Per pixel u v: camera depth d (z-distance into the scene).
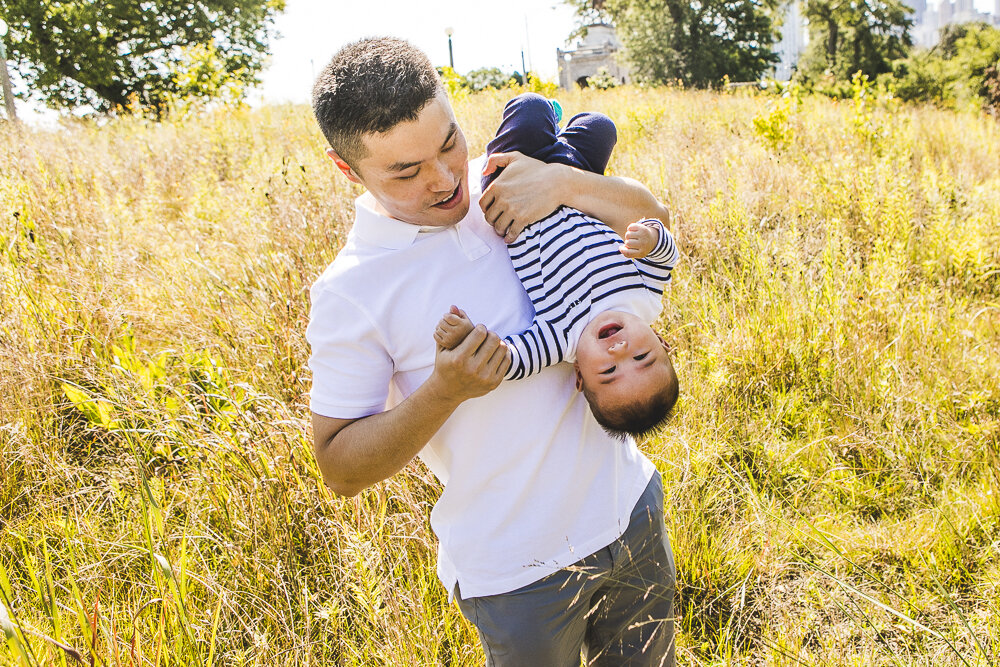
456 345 1.27
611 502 1.56
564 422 1.50
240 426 2.84
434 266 1.43
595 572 1.52
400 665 2.07
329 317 1.43
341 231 4.35
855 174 5.54
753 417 3.43
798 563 2.62
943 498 2.91
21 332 3.50
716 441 3.15
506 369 1.30
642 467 1.69
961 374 3.53
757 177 5.99
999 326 4.01
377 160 1.30
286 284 3.79
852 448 3.27
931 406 3.36
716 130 9.03
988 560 2.66
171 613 2.13
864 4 49.88
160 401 3.23
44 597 2.13
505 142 1.66
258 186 5.52
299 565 2.56
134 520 2.63
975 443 3.15
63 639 1.94
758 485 3.07
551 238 1.49
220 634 2.26
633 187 1.62
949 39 53.97
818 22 52.19
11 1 23.98
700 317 4.02
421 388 1.31
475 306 1.45
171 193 6.33
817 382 3.58
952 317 4.08
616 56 42.41
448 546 1.53
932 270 4.58
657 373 1.44
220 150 8.03
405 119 1.25
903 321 3.70
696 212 5.07
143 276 4.13
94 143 8.77
